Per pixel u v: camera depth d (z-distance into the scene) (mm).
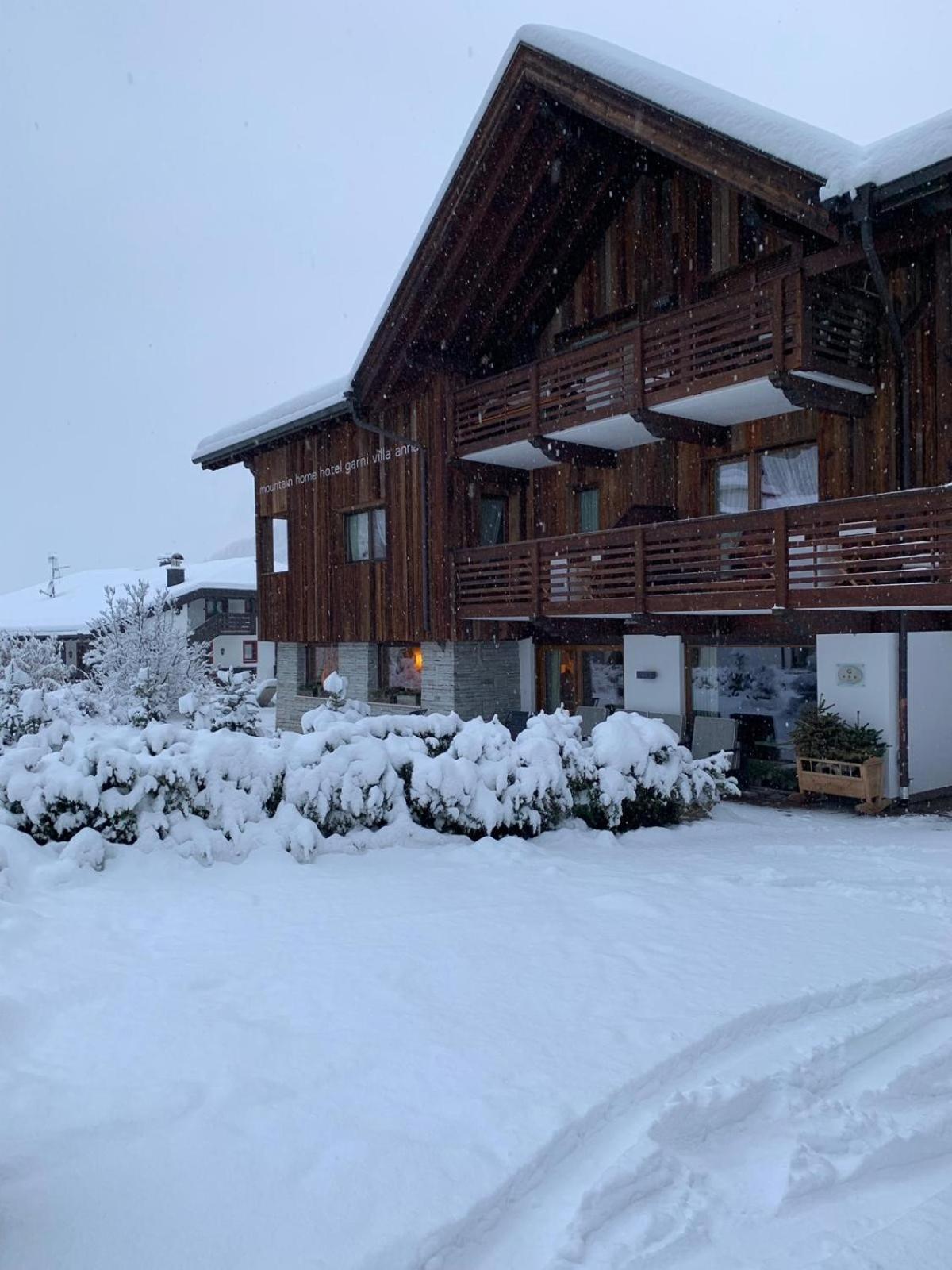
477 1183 3303
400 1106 3799
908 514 10719
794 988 5047
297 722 21438
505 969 5328
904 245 10820
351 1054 4246
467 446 16328
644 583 13461
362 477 18734
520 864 8008
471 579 16531
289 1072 4086
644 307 14906
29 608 44750
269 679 29047
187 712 12781
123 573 50344
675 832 9969
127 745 8406
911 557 10602
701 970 5336
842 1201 3561
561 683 17297
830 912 6609
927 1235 3309
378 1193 3242
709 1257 3188
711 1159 3789
